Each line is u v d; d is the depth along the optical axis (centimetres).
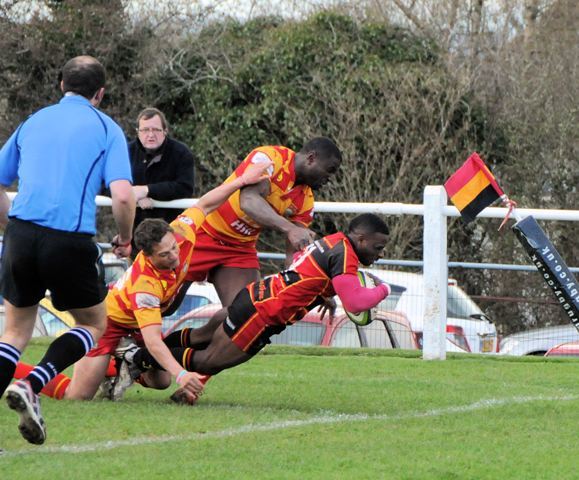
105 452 1909
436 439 2064
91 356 2492
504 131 8006
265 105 8006
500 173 8038
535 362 3391
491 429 2183
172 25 8644
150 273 2377
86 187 1970
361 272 2384
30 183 1955
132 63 8506
